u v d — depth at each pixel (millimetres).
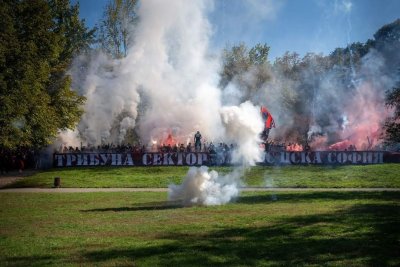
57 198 29141
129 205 25484
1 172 47312
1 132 38375
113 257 13734
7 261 13391
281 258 13508
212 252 14203
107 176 42625
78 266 12820
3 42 37156
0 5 39125
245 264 12898
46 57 44250
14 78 38062
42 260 13469
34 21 42594
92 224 19359
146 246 15070
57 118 47438
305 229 17625
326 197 28062
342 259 13367
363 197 28016
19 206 25422
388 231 17172
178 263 13008
